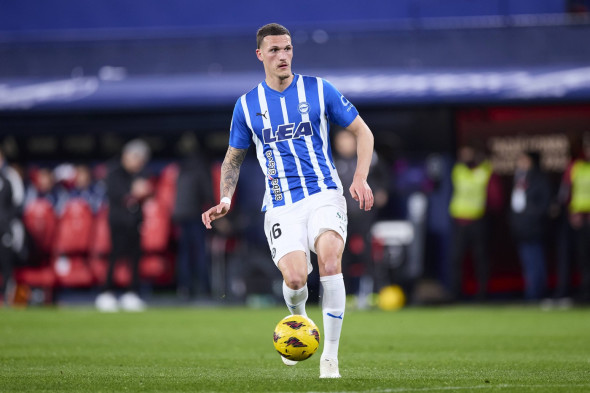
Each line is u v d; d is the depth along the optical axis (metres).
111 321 41.78
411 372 21.70
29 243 57.28
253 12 61.28
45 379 20.25
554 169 56.69
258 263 55.19
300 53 59.72
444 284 56.66
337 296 19.09
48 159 62.50
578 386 18.47
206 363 24.36
